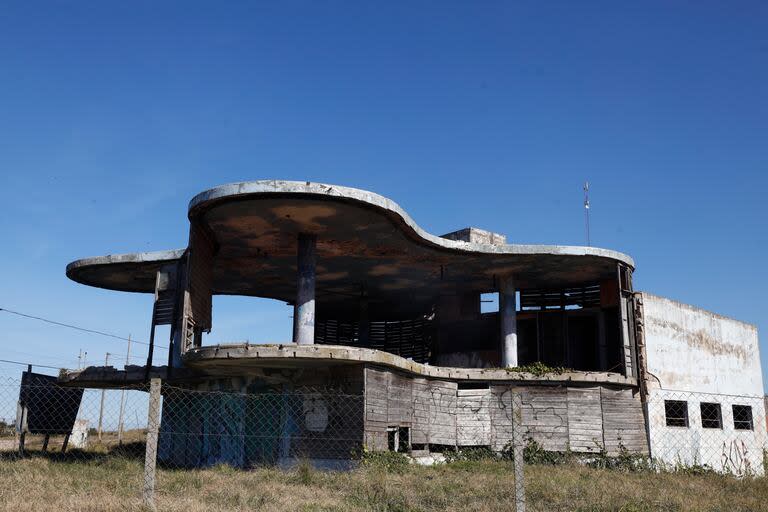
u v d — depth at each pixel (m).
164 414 26.00
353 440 19.84
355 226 22.08
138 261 26.42
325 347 19.58
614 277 28.52
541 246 25.34
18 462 17.89
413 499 12.70
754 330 33.03
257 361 20.03
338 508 11.44
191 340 22.11
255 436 21.83
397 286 30.89
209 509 10.51
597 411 25.08
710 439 28.38
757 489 15.19
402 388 22.02
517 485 9.39
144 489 10.05
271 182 19.38
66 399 26.02
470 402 24.48
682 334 28.56
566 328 29.94
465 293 32.06
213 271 28.11
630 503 12.11
